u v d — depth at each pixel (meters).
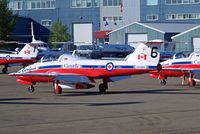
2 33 149.62
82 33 185.12
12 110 35.38
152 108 36.00
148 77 75.44
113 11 180.62
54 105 38.44
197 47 144.50
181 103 39.28
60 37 178.00
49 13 187.38
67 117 31.56
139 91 51.19
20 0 189.38
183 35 145.88
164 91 51.03
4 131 26.53
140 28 156.38
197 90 52.25
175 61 58.97
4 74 84.62
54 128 27.36
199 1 168.88
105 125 28.23
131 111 34.34
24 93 49.34
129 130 26.42
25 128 27.44
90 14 183.75
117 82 65.31
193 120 29.81
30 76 49.59
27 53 85.62
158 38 151.38
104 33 170.62
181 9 171.25
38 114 33.06
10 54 85.38
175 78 71.88
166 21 173.25
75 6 185.00
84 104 39.03
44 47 128.88
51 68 49.41
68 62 49.19
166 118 30.77
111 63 48.50
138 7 176.88
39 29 188.25
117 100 41.97
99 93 48.91
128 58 49.34
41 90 52.62
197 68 57.56
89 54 119.38
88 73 48.72
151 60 48.81
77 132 26.02
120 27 175.50
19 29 178.50
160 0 173.88
